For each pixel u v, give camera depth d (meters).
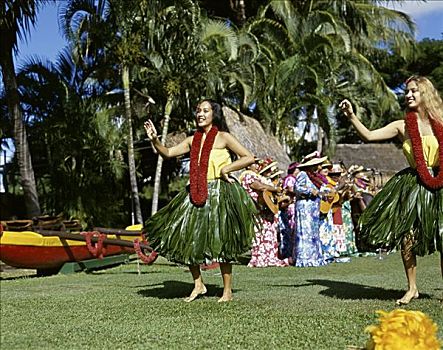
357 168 10.63
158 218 5.50
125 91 15.66
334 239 9.65
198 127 5.54
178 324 4.39
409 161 5.00
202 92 16.52
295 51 19.33
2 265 11.20
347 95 20.45
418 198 4.83
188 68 15.97
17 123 13.47
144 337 3.98
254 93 17.92
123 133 17.00
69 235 8.97
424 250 4.82
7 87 13.41
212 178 5.40
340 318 4.40
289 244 9.50
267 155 16.31
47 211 16.75
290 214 9.59
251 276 7.61
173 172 22.16
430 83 4.99
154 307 5.14
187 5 15.04
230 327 4.23
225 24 16.81
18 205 17.97
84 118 16.59
